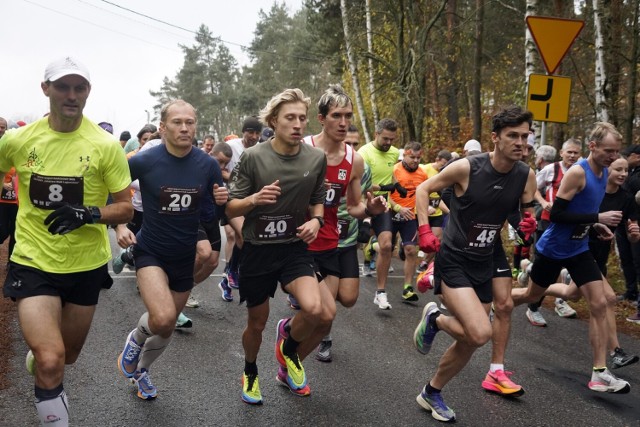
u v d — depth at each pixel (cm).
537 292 537
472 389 452
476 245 397
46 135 319
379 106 2062
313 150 395
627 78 1051
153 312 365
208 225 541
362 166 468
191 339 541
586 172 475
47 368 294
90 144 324
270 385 442
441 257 406
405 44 1789
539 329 629
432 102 2034
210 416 382
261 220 383
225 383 440
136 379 402
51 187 318
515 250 818
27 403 388
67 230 306
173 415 381
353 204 469
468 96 2450
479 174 391
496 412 411
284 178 380
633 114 935
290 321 433
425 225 402
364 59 1927
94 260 332
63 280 321
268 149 384
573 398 443
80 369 452
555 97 717
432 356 525
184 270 404
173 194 388
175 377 447
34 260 315
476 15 1711
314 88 4275
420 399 409
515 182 396
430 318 416
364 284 826
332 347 542
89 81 312
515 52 2109
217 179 409
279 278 397
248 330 404
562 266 502
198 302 679
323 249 458
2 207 693
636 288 715
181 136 381
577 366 517
